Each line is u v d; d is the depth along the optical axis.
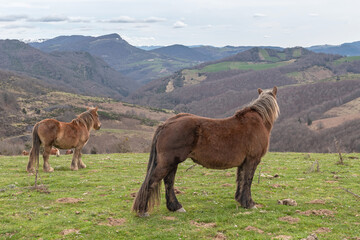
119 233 6.68
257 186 11.10
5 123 113.12
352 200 9.05
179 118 7.68
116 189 10.90
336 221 7.30
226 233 6.56
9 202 9.20
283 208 8.28
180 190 10.59
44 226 7.07
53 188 11.26
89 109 15.79
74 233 6.65
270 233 6.55
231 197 9.55
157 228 6.89
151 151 7.65
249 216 7.58
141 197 7.48
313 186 11.12
